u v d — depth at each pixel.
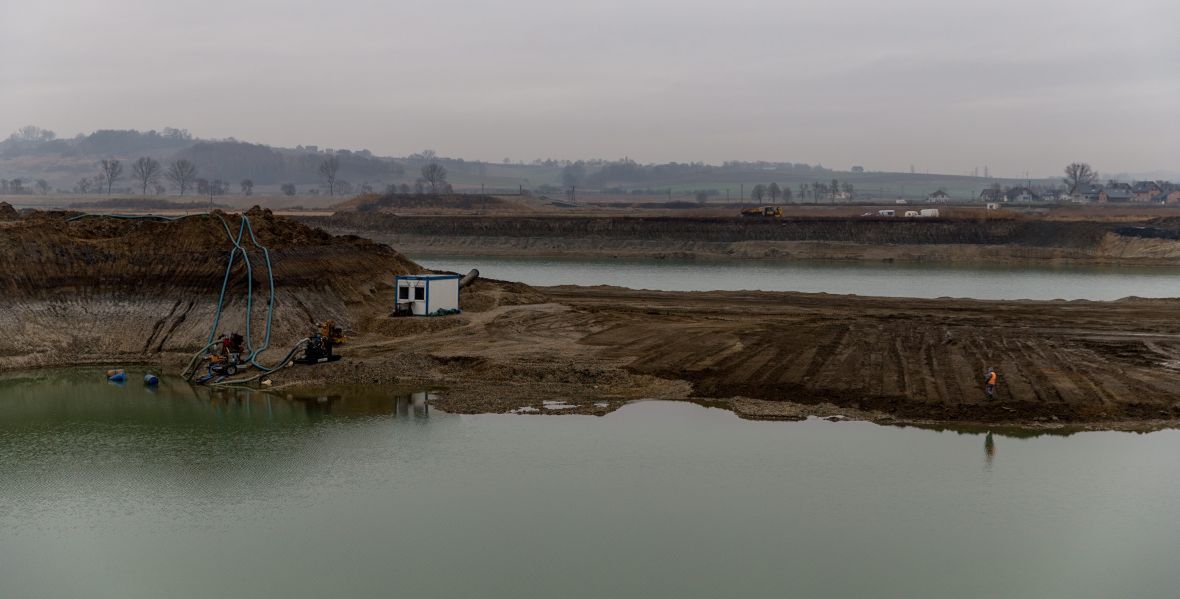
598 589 24.75
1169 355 50.59
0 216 60.88
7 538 27.62
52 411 40.94
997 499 30.89
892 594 24.53
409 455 35.12
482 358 49.38
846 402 41.62
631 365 48.25
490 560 26.38
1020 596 24.45
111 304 53.22
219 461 34.25
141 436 37.28
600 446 36.25
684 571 25.81
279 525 28.69
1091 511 29.94
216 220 59.34
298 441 36.69
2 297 51.03
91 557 26.42
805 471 33.50
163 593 24.34
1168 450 35.56
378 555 26.64
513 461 34.50
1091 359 49.41
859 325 60.47
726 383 44.84
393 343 53.56
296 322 53.28
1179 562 26.44
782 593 24.58
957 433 37.66
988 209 192.88
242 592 24.44
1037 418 39.25
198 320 52.56
